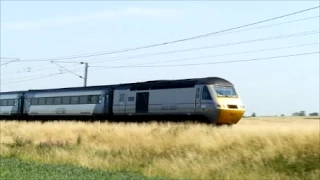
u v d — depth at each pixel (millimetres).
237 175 17812
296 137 19812
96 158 22422
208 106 34125
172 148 23453
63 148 26422
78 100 46906
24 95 55375
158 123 36906
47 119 52094
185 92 35875
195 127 27969
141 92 39562
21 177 13961
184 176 18438
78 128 35438
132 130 29906
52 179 13867
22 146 28219
